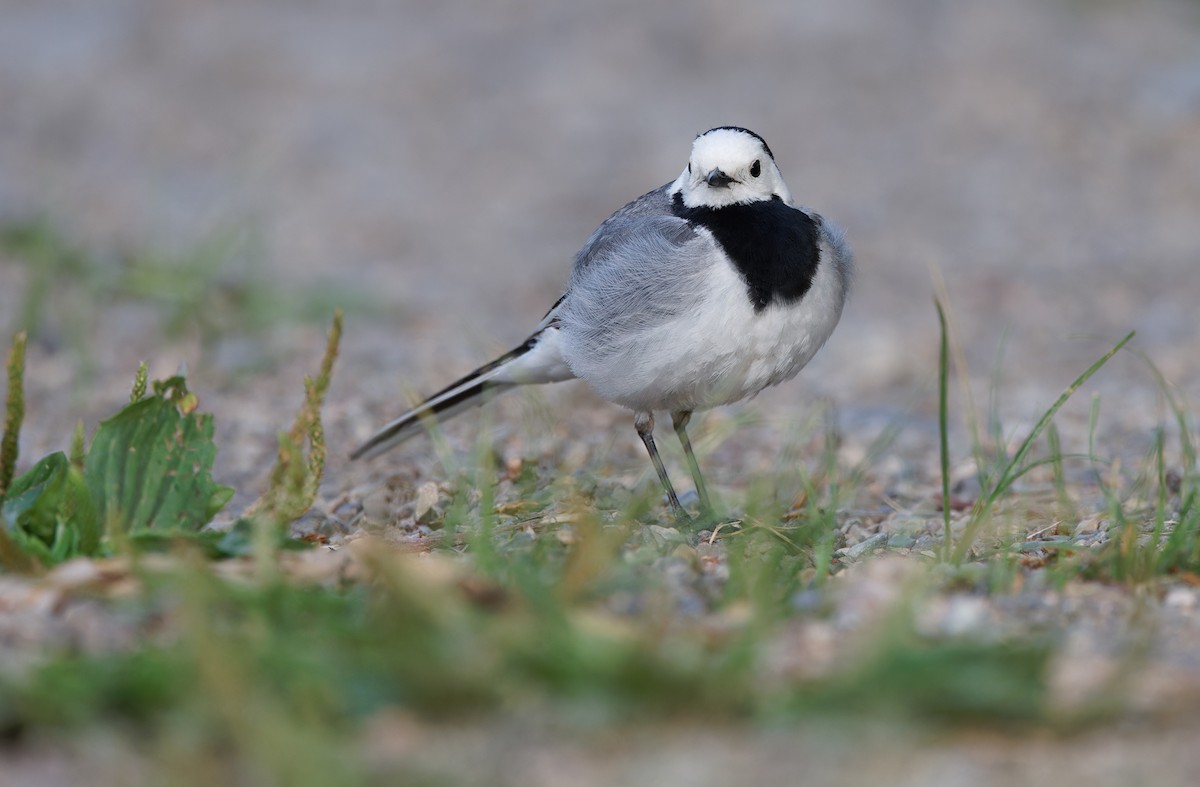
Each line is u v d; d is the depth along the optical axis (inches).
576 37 1237.1
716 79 1155.9
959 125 1061.1
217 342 659.4
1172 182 952.3
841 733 222.4
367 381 592.4
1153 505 397.1
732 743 221.1
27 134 1080.2
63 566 283.3
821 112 1087.0
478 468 438.0
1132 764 213.6
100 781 212.2
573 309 415.2
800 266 387.9
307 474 344.8
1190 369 612.7
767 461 493.0
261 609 258.7
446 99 1149.7
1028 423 536.7
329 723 224.8
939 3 1243.2
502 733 224.2
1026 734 223.1
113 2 1321.4
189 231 851.4
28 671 231.8
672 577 303.6
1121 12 1248.2
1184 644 263.6
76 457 325.1
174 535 307.7
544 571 296.5
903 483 454.0
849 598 277.0
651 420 429.7
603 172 1010.1
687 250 388.2
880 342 647.8
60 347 645.3
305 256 837.2
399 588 248.5
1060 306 730.8
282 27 1272.1
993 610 282.7
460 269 823.1
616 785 210.7
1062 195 935.0
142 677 225.6
